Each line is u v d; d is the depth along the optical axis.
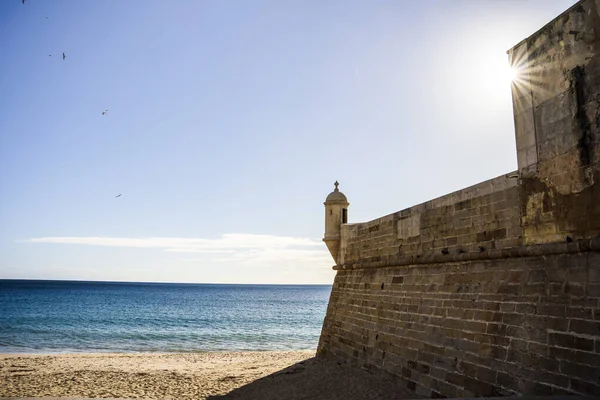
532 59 11.70
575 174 10.18
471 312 12.84
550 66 11.08
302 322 66.88
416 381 14.40
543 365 10.05
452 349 13.19
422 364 14.34
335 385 16.36
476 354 12.16
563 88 10.63
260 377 19.83
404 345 15.64
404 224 17.48
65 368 24.23
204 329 55.06
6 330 50.75
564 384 9.42
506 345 11.25
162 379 20.45
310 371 19.28
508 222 12.33
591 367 8.96
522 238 11.76
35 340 42.62
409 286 16.42
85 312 79.12
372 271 19.70
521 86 12.05
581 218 9.97
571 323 9.69
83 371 22.91
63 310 83.12
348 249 22.41
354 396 14.71
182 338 45.66
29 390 18.31
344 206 24.08
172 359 28.38
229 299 142.25
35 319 64.69
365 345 18.42
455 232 14.48
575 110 10.24
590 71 9.91
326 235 23.83
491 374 11.42
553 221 10.76
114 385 19.22
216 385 18.81
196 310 90.00
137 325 58.72
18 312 76.88
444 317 13.95
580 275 9.84
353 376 17.34
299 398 15.30
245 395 16.61
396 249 17.92
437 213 15.48
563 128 10.58
